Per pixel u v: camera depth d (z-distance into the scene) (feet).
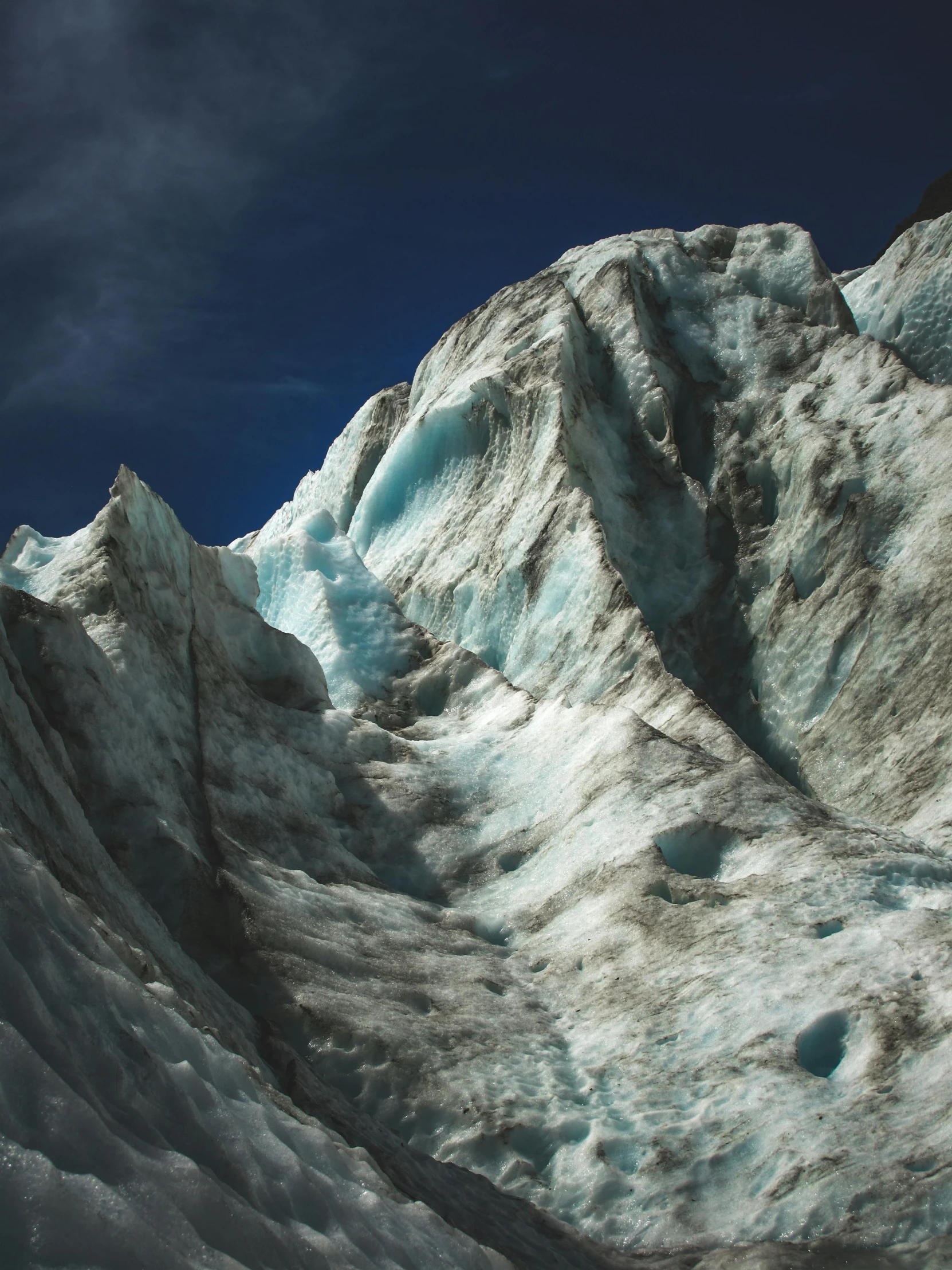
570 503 55.06
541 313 68.59
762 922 26.81
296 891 28.89
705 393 63.57
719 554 56.85
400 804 36.14
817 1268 16.99
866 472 53.11
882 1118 20.11
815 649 49.34
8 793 18.06
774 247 70.03
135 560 36.06
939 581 46.91
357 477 78.89
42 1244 7.86
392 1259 11.86
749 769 33.40
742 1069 22.38
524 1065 23.90
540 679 49.60
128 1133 9.78
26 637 28.02
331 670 47.29
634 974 26.86
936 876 28.43
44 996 10.61
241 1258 9.47
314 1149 13.23
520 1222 18.98
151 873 26.17
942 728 42.52
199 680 35.50
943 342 61.05
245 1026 22.41
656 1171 20.30
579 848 32.58
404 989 26.25
